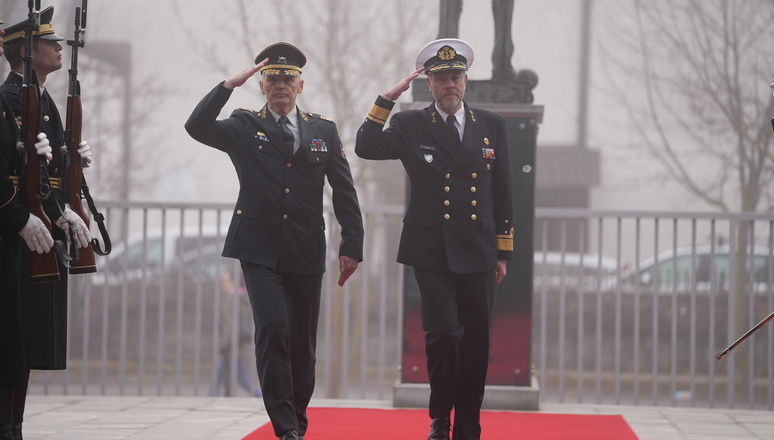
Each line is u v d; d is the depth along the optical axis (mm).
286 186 10141
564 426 12156
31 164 8844
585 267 27078
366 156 9922
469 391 9875
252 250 10008
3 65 23172
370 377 28781
